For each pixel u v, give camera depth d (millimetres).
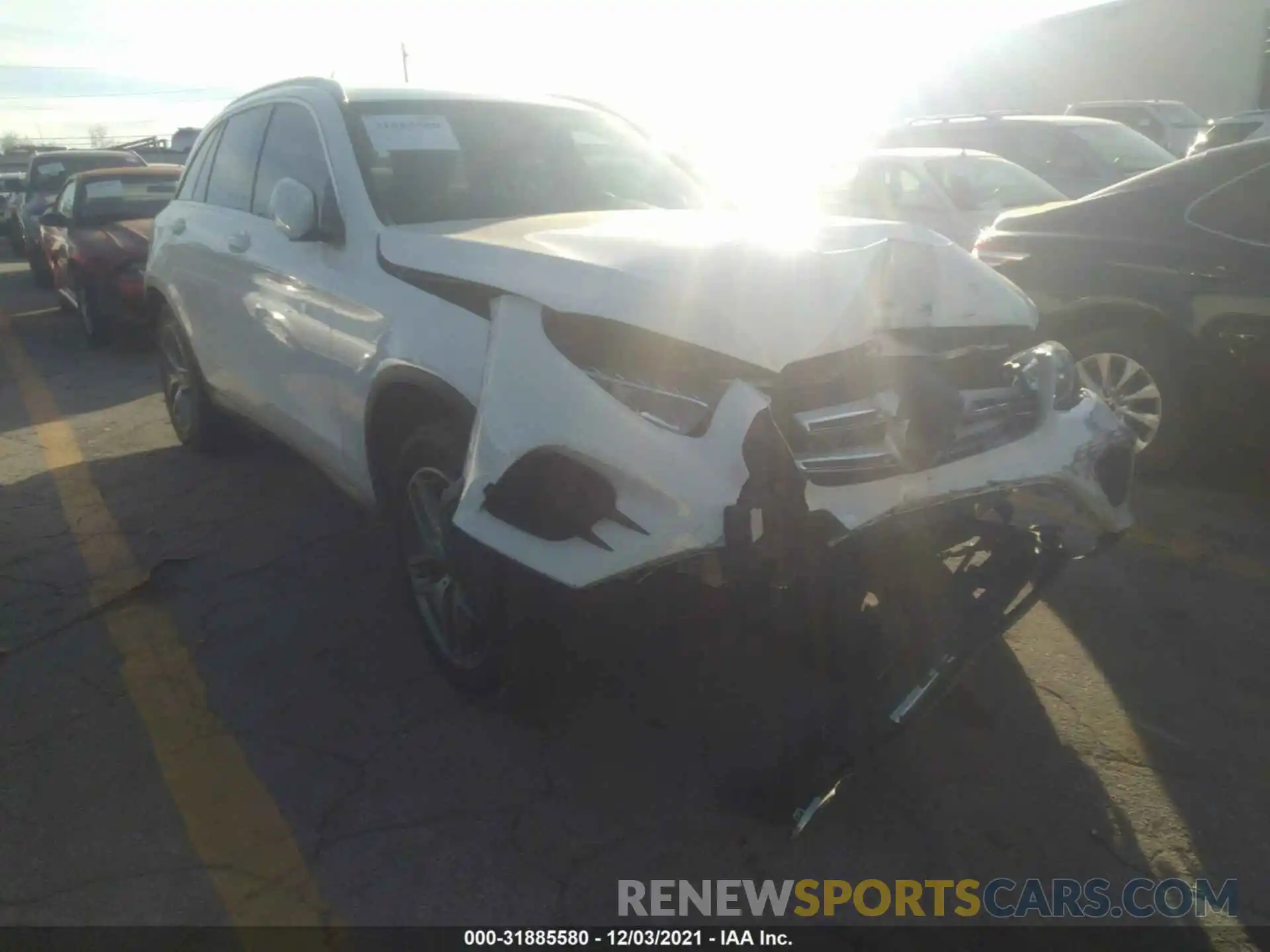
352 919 2686
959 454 2977
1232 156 5148
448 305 3396
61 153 16656
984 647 3014
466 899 2750
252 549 4906
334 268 4020
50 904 2734
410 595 3744
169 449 6516
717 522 2594
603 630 2830
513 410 2867
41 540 5070
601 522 2707
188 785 3207
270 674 3818
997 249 5938
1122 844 2916
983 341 3246
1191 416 5246
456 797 3137
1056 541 3162
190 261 5539
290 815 3068
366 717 3543
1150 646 3891
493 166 4367
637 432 2703
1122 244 5383
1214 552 4652
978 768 3230
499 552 2824
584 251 3195
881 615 2963
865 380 2889
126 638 4102
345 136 4227
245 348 4926
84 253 9898
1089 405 3328
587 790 3154
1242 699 3561
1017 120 11047
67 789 3193
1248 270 4949
